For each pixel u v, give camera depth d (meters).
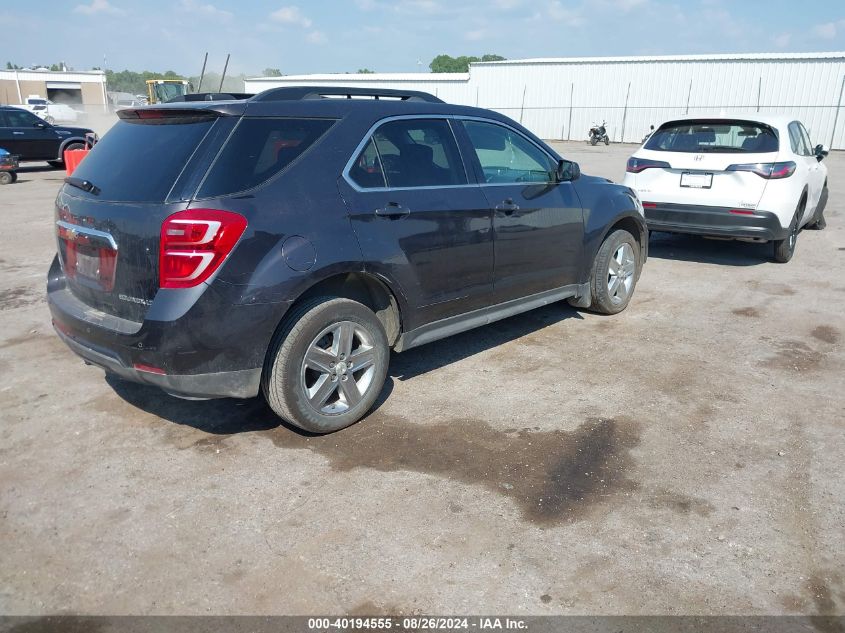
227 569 2.80
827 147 31.98
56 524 3.10
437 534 3.01
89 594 2.67
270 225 3.43
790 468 3.52
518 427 3.98
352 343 3.92
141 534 3.03
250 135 3.51
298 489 3.37
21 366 4.91
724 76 33.94
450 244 4.27
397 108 4.17
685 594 2.65
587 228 5.43
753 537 2.98
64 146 19.75
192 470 3.54
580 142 37.72
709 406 4.23
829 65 31.27
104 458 3.66
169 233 3.23
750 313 6.11
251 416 4.16
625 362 4.96
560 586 2.70
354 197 3.79
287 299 3.48
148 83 37.69
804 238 9.57
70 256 3.82
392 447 3.77
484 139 4.70
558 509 3.19
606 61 36.91
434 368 4.89
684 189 7.65
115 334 3.43
